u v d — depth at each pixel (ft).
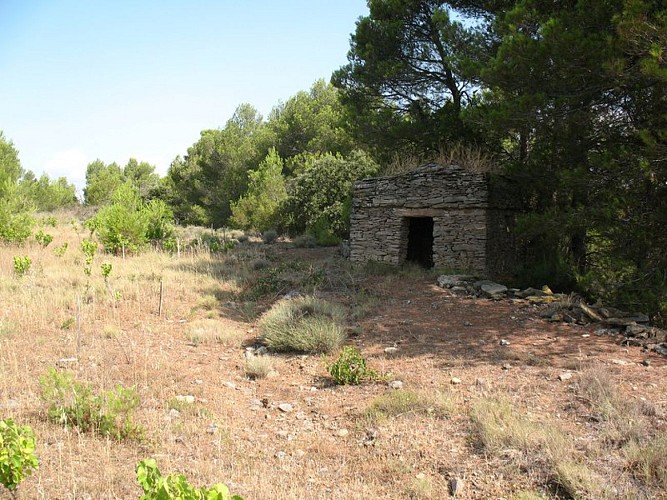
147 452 16.51
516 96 39.17
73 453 15.78
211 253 58.90
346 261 53.78
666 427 17.67
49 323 29.63
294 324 30.30
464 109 44.01
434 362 25.73
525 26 38.24
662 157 31.58
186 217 126.31
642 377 22.31
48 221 79.82
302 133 118.93
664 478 14.80
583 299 35.63
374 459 17.01
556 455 15.94
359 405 21.26
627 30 29.73
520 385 22.03
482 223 46.60
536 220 37.88
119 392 18.20
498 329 31.07
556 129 37.91
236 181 115.65
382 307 37.19
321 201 80.94
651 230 33.42
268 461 16.92
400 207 50.67
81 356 24.82
